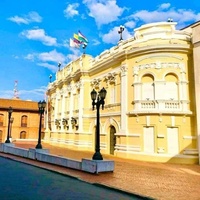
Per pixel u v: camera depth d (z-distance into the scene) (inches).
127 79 800.9
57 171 493.0
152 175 481.7
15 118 1847.9
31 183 398.0
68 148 1113.4
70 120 1154.0
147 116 728.3
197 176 483.2
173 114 708.0
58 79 1413.6
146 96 751.7
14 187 367.9
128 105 786.8
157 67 737.0
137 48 764.0
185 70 732.0
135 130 753.6
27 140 1680.6
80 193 340.8
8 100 1920.5
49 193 338.0
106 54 962.1
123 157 765.3
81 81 1063.0
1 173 484.1
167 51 737.6
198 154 677.9
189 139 698.2
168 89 732.7
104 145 904.3
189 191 355.6
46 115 1577.3
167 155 690.2
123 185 382.3
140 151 731.4
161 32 767.1
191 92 725.9
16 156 767.1
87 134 1035.9
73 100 1161.4
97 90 999.0
